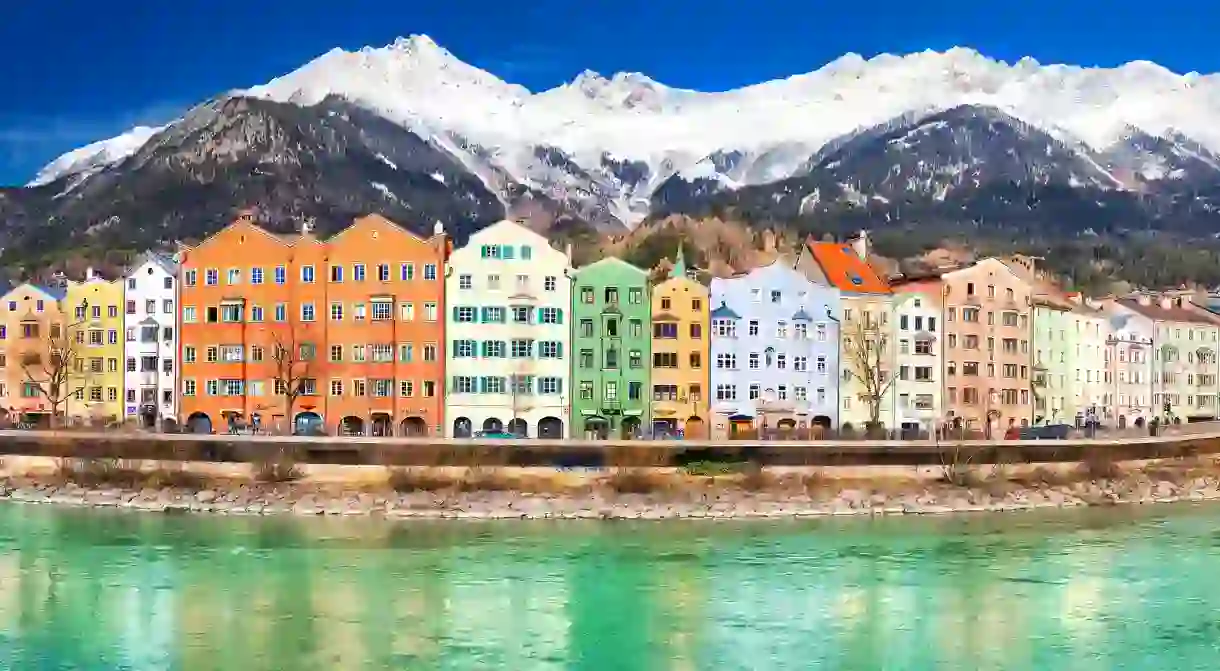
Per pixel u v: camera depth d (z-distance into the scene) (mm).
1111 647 71438
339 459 130875
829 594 83688
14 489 126812
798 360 161000
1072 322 190625
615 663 68062
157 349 163375
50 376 160250
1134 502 133375
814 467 133375
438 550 98438
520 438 138625
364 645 71000
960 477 133875
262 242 158875
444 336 152875
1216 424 191250
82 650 69812
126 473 129125
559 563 93375
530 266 154375
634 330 155625
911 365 168875
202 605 79562
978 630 74938
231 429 155250
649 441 132875
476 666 67375
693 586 85688
